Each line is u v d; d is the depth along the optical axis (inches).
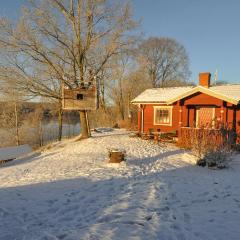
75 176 382.6
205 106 775.1
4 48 748.6
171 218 226.1
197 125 693.9
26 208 256.4
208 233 196.7
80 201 274.2
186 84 2556.6
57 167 471.5
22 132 1473.9
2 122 1494.8
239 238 188.9
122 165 458.6
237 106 683.4
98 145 740.0
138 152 615.5
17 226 213.5
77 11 802.8
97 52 823.7
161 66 2603.3
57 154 690.2
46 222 221.8
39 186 333.7
